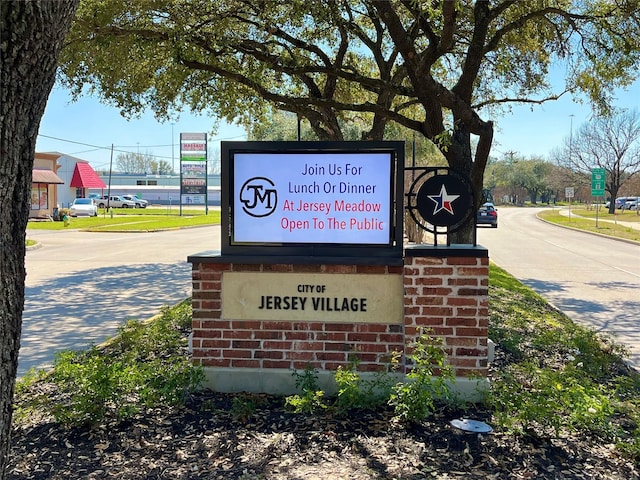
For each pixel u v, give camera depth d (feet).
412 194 15.96
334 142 15.94
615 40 31.07
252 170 16.22
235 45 31.94
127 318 30.01
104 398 13.32
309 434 12.69
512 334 23.58
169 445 12.25
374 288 15.75
